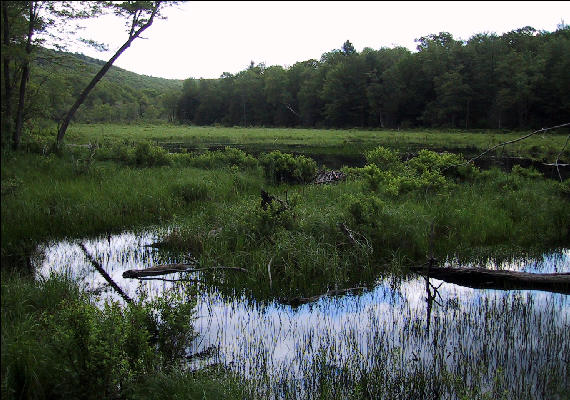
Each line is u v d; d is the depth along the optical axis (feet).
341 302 19.74
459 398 12.53
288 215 26.89
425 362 14.47
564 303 19.33
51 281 19.08
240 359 14.51
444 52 224.33
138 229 31.12
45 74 61.31
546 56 182.91
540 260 25.76
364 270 23.21
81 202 33.99
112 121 287.28
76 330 11.87
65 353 11.77
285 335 16.38
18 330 13.34
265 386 13.02
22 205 31.42
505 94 180.34
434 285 21.98
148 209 35.12
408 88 225.76
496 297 20.25
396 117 233.35
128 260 24.80
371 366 14.11
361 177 46.50
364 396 12.73
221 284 21.58
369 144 122.62
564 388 12.67
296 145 125.29
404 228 27.63
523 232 30.22
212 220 30.48
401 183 38.45
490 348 15.29
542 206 33.78
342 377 13.41
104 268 23.39
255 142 135.44
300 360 14.55
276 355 14.88
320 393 12.71
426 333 16.49
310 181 49.90
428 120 215.51
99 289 20.25
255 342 15.78
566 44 181.37
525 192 38.93
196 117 325.62
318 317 18.08
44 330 13.80
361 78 237.04
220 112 316.19
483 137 146.92
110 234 29.89
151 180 43.39
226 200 39.06
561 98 175.01
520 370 13.87
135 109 350.84
